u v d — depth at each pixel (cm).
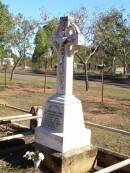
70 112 733
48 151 716
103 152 749
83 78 4584
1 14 2719
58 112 733
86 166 728
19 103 1708
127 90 2969
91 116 1420
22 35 3228
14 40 3170
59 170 682
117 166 570
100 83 3750
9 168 693
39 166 709
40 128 757
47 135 734
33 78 4050
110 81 4266
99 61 5706
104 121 1309
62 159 680
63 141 705
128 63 6338
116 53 5294
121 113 1529
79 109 752
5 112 1324
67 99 739
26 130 933
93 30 2559
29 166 706
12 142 841
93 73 5753
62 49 752
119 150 859
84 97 2119
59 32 772
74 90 2597
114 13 2611
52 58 5991
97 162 756
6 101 1769
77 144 732
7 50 3388
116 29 2681
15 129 976
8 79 3622
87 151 728
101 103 1839
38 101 1820
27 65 7275
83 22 2522
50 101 754
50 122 748
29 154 701
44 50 5662
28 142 850
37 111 934
